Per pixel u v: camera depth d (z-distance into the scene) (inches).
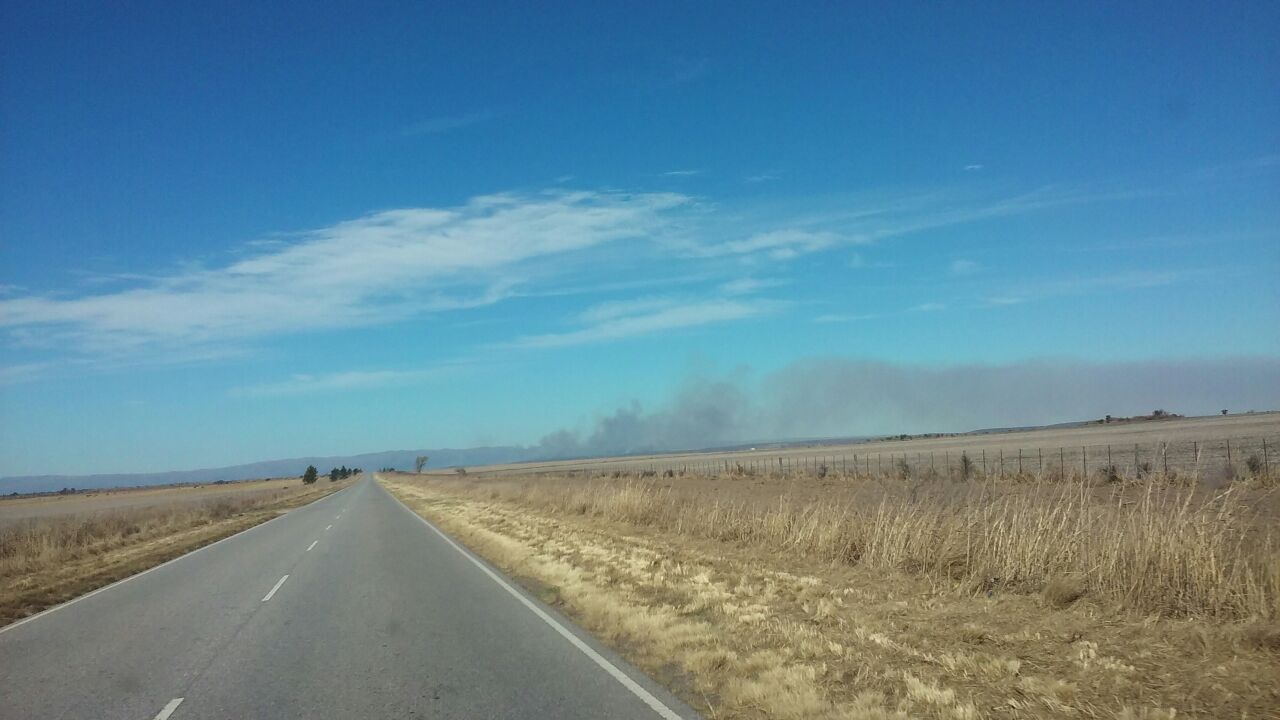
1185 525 380.2
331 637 408.5
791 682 284.8
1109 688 261.3
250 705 290.8
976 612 382.9
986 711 251.6
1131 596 365.7
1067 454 1797.5
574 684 304.8
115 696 308.2
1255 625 302.5
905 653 318.0
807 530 636.1
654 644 358.0
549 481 2071.9
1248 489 691.4
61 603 584.4
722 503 935.7
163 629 448.5
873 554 539.8
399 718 270.8
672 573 545.6
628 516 989.8
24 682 334.3
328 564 740.7
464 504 1691.7
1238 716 231.1
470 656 355.9
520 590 547.2
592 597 476.4
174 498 3516.2
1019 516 491.5
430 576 634.2
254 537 1127.6
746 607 419.5
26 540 1010.7
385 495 2679.6
